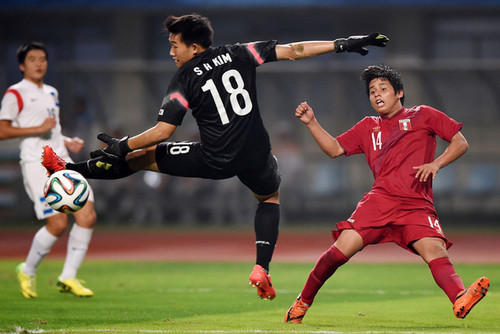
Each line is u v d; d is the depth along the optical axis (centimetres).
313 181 7138
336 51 1953
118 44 7494
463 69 7144
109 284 3072
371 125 1986
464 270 3669
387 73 1955
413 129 1930
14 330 1845
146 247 5162
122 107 7425
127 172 2059
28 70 2619
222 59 1923
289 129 7056
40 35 7556
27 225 6919
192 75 1906
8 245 5272
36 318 2114
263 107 7331
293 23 7462
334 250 1903
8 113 2567
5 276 3303
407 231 1878
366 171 7050
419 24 7319
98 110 7431
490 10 7231
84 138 6844
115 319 2098
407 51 7312
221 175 1989
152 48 7538
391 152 1925
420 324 1994
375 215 1895
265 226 2080
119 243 5462
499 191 7012
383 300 2562
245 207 7050
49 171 2045
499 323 2019
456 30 7344
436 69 7194
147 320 2080
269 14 7412
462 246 5159
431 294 2739
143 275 3450
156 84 7538
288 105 7312
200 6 7212
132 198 7031
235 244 5362
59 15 7469
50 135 2620
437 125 1927
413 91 7312
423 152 1923
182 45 1930
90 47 7569
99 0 7238
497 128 7212
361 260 4328
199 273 3553
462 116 7300
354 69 7131
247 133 1928
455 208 7000
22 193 6962
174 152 2019
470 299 1723
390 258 4456
